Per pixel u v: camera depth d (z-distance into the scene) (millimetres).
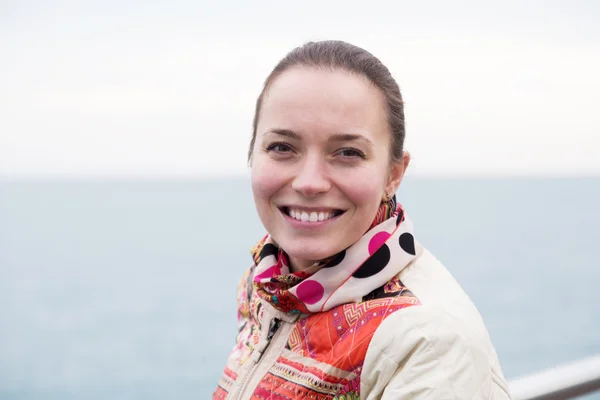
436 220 145875
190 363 45781
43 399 38562
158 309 65375
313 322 1472
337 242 1457
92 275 87250
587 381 1578
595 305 55719
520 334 45844
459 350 1270
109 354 49031
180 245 118000
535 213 176875
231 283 78938
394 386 1275
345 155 1437
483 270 75750
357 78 1449
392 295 1409
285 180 1465
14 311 66312
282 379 1463
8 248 120250
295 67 1465
